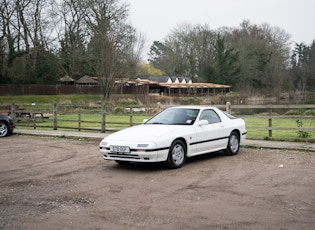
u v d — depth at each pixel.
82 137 15.25
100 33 52.22
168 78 88.94
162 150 8.63
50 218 5.49
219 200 6.32
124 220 5.36
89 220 5.38
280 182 7.55
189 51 97.56
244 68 81.94
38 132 17.14
